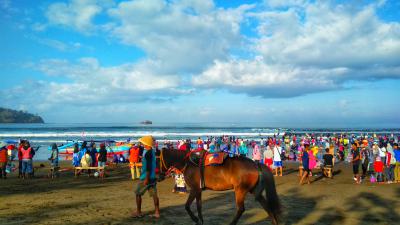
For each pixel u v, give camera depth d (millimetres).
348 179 17375
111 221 8664
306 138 47594
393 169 16531
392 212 9977
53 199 11820
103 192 13469
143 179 9000
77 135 72938
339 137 48969
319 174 19328
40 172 20891
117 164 25188
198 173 8164
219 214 9641
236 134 82750
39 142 52094
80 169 19078
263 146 35312
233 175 7742
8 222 8484
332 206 10789
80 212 9719
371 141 42500
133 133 86250
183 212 9820
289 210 10188
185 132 97125
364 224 8648
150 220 8820
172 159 8711
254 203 11188
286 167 23750
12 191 13664
